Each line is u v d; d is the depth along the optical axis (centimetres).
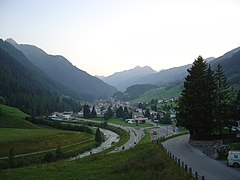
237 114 8400
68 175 4391
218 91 8144
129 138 14225
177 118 7794
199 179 3275
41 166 5541
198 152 6028
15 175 4559
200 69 7506
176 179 3238
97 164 5312
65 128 16900
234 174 3884
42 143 10856
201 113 7288
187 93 7494
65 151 10331
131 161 4638
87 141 12888
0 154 8975
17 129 13762
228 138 7619
